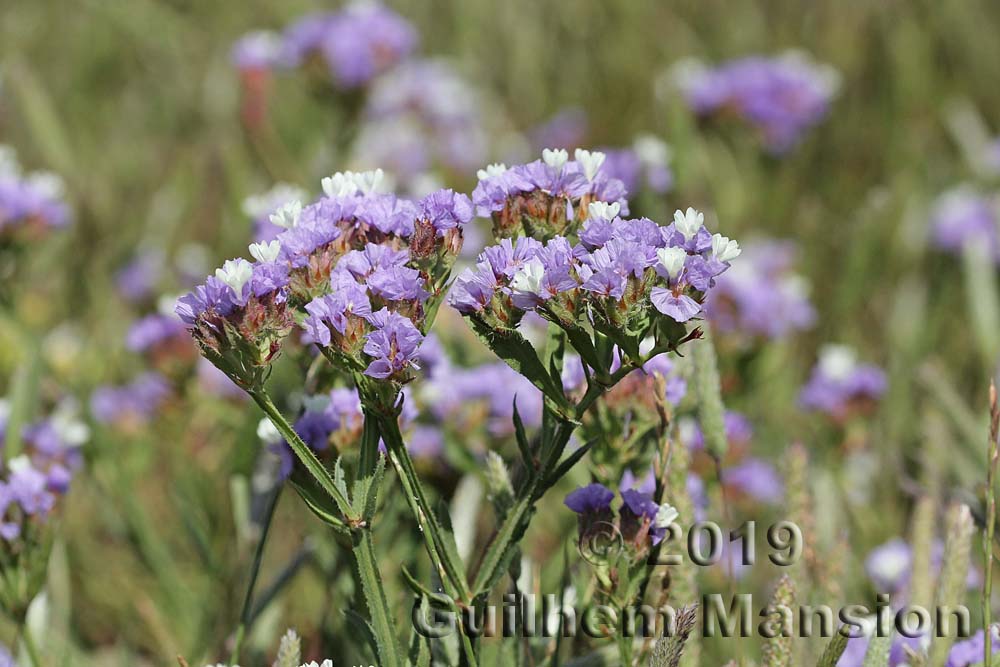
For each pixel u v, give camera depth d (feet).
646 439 12.04
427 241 9.28
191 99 38.50
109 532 20.31
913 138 34.88
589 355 8.81
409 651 9.94
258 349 8.66
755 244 27.78
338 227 9.43
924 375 18.84
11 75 28.17
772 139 29.84
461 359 19.07
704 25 41.91
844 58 38.99
